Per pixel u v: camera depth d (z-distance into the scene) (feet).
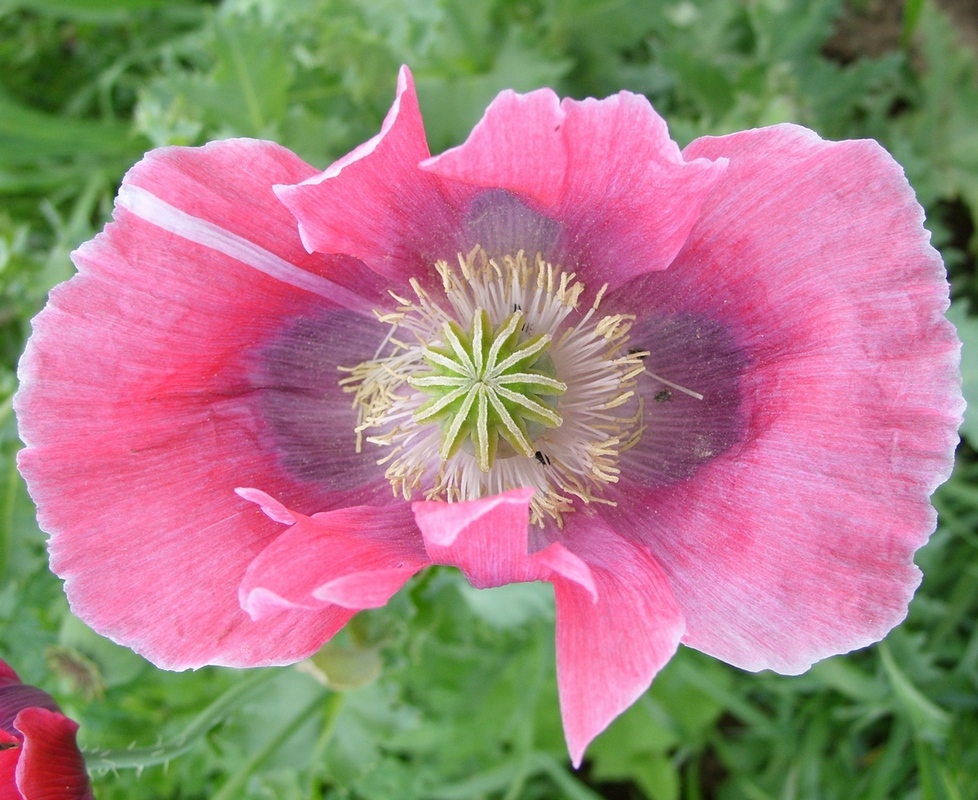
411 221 0.50
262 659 0.47
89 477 0.48
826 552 0.45
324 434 0.54
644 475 0.52
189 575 0.48
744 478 0.47
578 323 0.53
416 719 0.71
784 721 0.77
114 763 0.53
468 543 0.42
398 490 0.54
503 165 0.45
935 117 0.81
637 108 0.42
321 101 0.78
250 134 0.73
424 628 0.69
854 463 0.45
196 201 0.47
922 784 0.68
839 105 0.80
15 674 0.54
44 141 0.80
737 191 0.47
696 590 0.47
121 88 0.90
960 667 0.73
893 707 0.72
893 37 0.86
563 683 0.43
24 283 0.76
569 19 0.80
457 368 0.50
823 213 0.46
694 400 0.51
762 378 0.48
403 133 0.45
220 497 0.50
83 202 0.81
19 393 0.47
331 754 0.71
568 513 0.53
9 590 0.70
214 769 0.78
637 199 0.46
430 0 0.75
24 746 0.46
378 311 0.54
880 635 0.45
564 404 0.53
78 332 0.47
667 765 0.80
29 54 0.88
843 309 0.45
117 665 0.65
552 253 0.52
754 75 0.77
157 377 0.48
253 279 0.49
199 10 0.89
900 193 0.45
